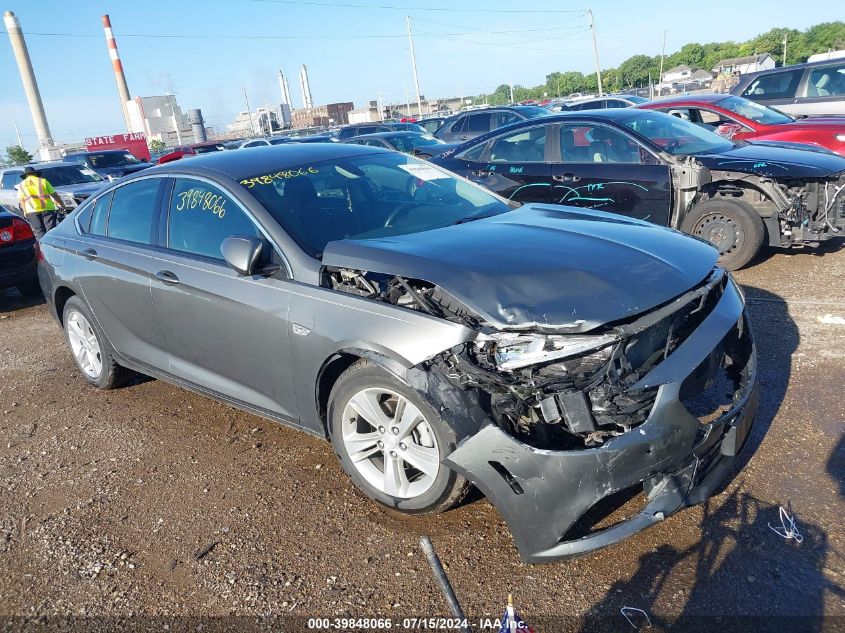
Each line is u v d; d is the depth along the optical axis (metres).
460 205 4.17
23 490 3.86
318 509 3.39
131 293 4.32
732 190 6.73
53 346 6.48
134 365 4.63
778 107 12.91
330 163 4.24
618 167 6.81
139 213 4.44
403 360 2.90
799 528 2.90
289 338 3.39
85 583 3.03
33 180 11.05
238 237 3.47
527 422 2.74
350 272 3.33
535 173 7.34
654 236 3.49
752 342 3.40
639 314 2.80
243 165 4.10
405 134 15.05
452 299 2.97
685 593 2.63
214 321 3.78
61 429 4.60
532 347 2.70
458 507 3.28
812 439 3.54
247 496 3.56
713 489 2.88
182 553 3.16
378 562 2.97
